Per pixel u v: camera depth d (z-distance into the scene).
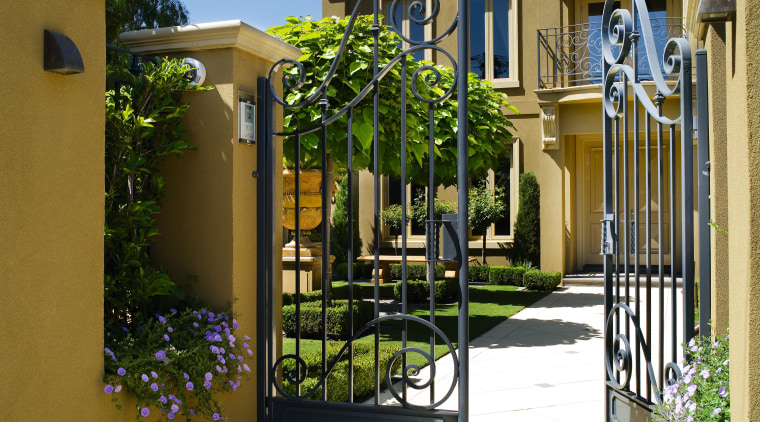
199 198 3.11
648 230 3.02
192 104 3.12
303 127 6.17
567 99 10.75
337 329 6.30
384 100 6.05
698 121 2.65
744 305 1.72
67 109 2.31
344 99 6.12
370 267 12.77
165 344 2.76
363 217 12.99
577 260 12.11
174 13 12.39
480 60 12.54
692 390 2.38
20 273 2.11
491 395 4.44
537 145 12.05
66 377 2.29
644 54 10.82
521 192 11.90
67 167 2.31
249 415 3.20
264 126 3.26
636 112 3.06
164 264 3.16
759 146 1.68
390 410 3.03
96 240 2.44
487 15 12.43
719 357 2.56
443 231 2.93
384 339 6.36
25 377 2.12
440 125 7.87
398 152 6.23
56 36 2.21
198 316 2.92
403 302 3.04
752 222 1.68
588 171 12.09
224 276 3.06
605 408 3.36
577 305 8.80
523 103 12.11
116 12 7.79
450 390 2.92
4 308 2.05
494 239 12.41
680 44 2.64
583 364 5.33
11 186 2.08
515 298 9.56
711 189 3.31
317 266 8.50
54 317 2.24
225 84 3.07
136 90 2.94
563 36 11.54
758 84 1.68
